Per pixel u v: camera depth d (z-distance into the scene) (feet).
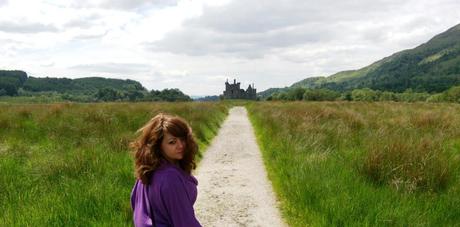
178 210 7.44
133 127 46.26
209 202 22.11
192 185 7.95
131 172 22.72
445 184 20.47
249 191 24.16
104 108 66.03
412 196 18.71
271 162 31.14
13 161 25.63
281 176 25.71
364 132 38.93
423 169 21.22
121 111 59.16
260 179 27.12
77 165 23.75
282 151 32.19
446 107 88.38
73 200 17.58
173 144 7.79
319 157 26.21
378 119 51.62
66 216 15.94
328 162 25.17
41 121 48.91
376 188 20.30
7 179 21.49
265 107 96.58
